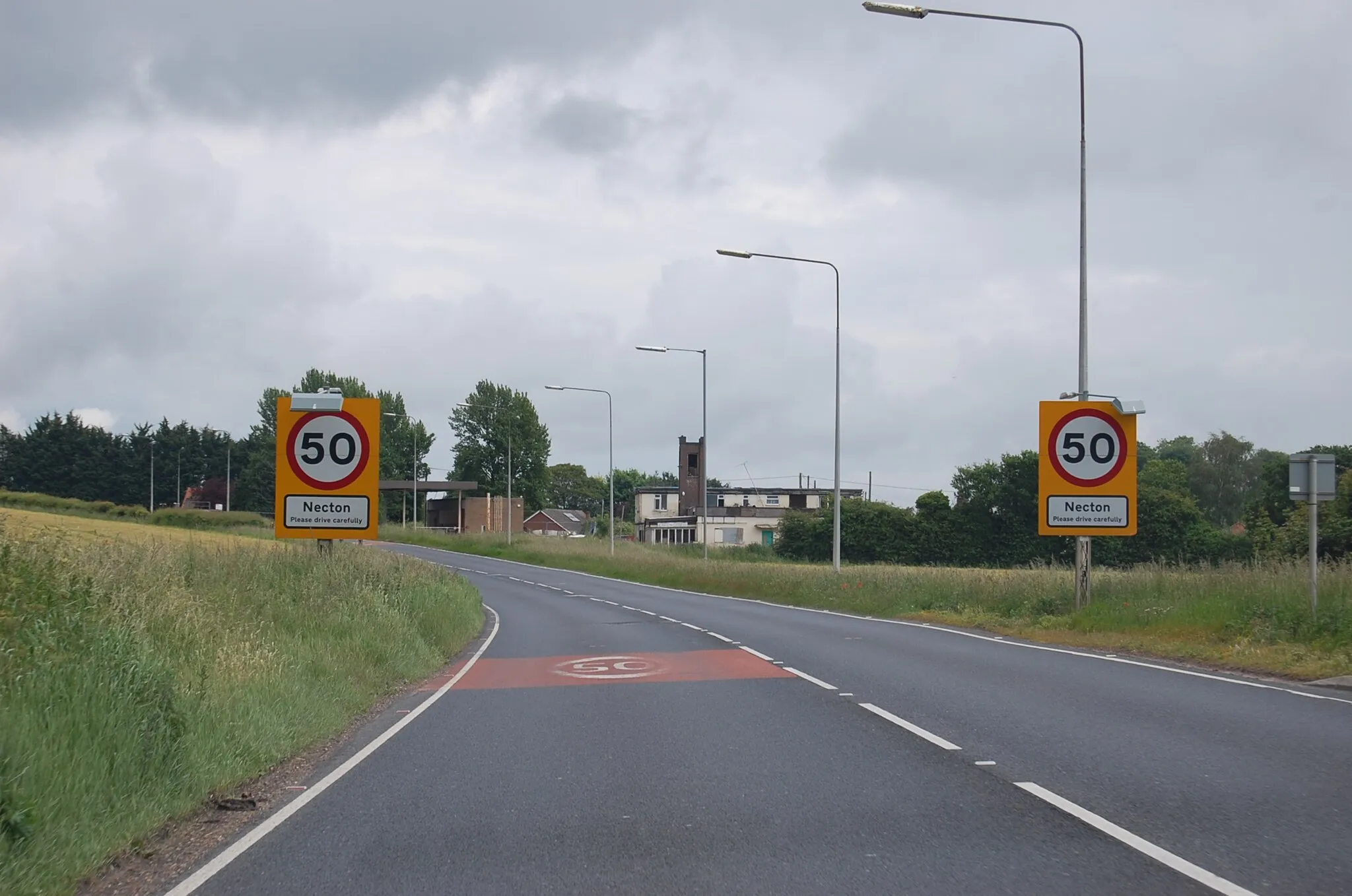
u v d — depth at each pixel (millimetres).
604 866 6262
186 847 6938
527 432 128375
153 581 14562
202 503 124062
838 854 6355
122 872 6383
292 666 12547
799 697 12516
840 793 7840
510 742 10203
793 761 8961
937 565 74250
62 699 7871
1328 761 8570
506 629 24938
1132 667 14812
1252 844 6352
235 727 9445
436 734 10727
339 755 9812
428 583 25844
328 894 5871
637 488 123562
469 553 78562
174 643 11836
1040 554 73062
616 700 12719
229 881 6109
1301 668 13578
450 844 6789
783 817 7223
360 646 15383
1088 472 21281
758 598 36531
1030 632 20094
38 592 10500
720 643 19703
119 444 119062
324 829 7199
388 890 5918
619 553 62469
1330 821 6828
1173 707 11258
